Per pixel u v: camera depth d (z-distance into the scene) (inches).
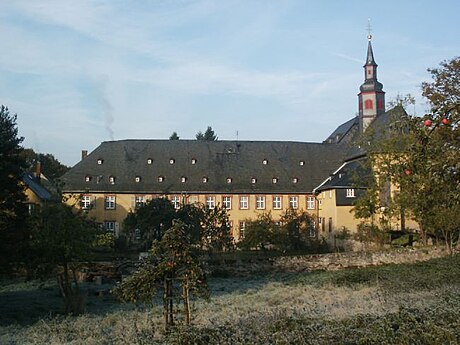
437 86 1519.4
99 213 2310.5
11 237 871.7
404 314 430.3
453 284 798.5
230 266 1375.5
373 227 1660.9
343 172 2255.2
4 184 912.3
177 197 2343.8
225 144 2578.7
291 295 919.7
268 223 1916.8
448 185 285.4
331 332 393.4
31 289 1173.7
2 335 634.2
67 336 607.8
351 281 1053.2
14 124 975.0
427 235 1555.1
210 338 418.3
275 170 2482.8
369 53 2503.7
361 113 2512.3
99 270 1304.1
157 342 467.2
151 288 510.0
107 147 2492.6
